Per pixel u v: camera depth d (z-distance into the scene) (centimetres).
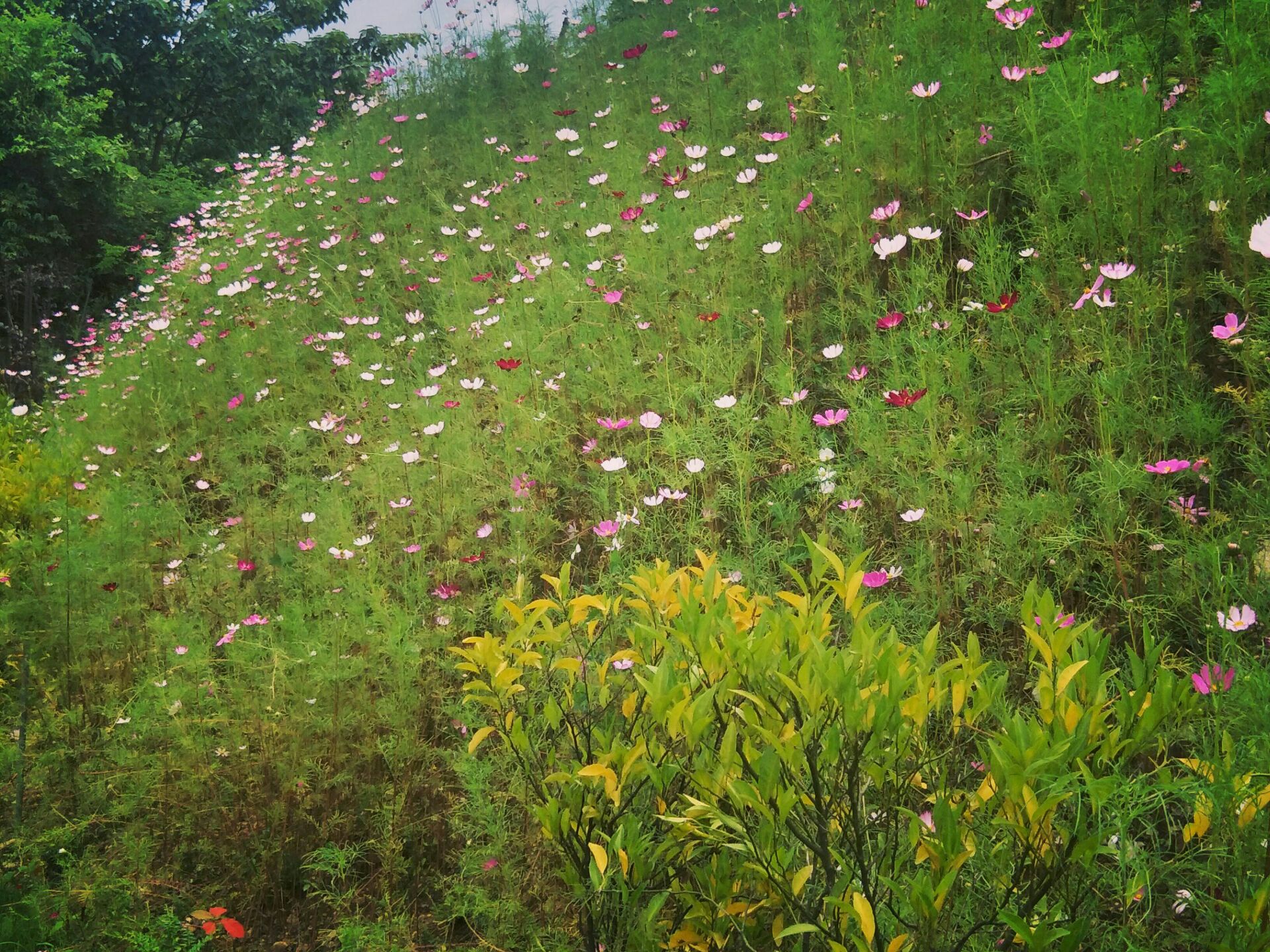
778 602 257
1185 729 182
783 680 156
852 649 166
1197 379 298
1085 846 142
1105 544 250
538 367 467
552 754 216
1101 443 282
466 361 523
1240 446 283
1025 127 402
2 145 1258
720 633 177
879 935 156
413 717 291
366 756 287
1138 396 289
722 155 581
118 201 1372
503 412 433
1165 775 157
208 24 1908
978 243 372
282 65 2017
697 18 800
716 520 348
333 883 253
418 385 508
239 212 892
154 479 509
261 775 288
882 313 392
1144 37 416
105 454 543
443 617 312
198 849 280
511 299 547
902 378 335
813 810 167
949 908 153
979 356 337
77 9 1745
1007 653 256
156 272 987
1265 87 343
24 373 929
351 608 316
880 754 155
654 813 189
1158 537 244
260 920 262
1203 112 359
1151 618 240
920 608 267
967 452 299
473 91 917
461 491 404
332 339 563
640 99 729
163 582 408
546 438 414
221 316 704
